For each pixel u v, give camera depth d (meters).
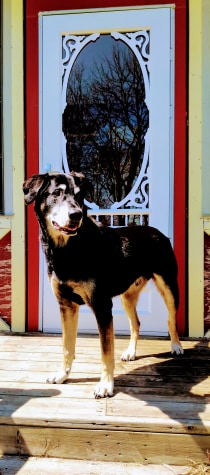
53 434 2.00
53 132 3.46
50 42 3.42
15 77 3.47
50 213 2.12
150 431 1.95
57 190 2.11
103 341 2.25
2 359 2.77
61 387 2.32
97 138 3.46
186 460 1.94
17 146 3.49
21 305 3.50
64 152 3.47
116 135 3.43
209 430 1.92
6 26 3.48
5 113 3.52
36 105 3.47
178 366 2.64
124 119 3.42
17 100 3.48
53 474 1.87
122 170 3.44
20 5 3.44
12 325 3.51
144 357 2.82
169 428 1.94
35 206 2.22
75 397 2.20
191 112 3.33
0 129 3.53
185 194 3.35
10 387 2.32
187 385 2.35
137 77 3.38
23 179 3.49
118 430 1.97
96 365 2.64
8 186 3.54
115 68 3.40
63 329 2.41
